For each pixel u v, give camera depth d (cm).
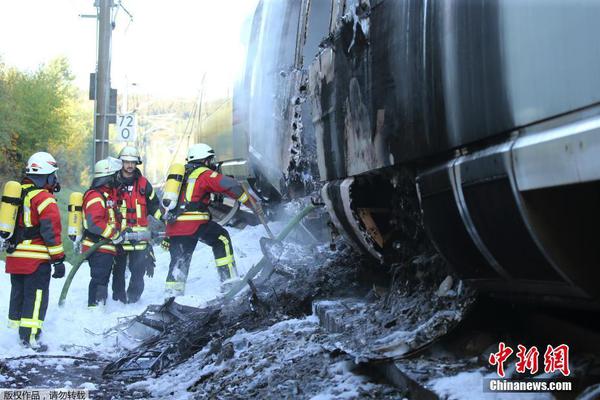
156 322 746
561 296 309
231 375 505
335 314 528
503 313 383
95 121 1747
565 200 286
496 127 306
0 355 656
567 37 254
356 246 576
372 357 377
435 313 405
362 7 467
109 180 877
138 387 561
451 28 342
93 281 846
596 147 240
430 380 337
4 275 1032
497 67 302
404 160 412
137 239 893
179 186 915
